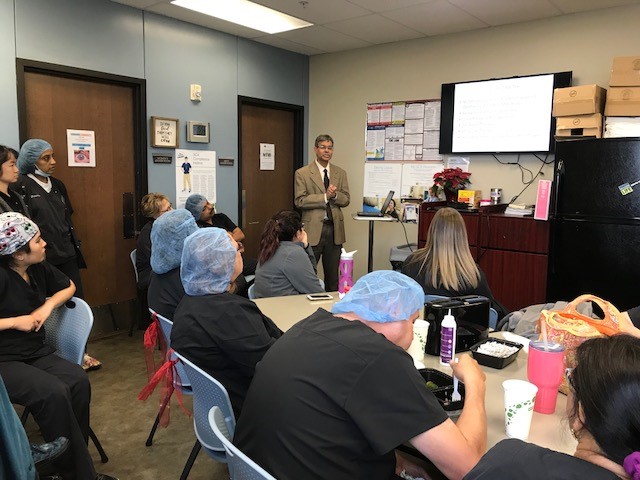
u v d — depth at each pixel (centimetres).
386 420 102
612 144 331
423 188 500
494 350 174
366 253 548
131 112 423
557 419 133
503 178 450
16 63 342
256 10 422
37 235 223
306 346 115
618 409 70
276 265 276
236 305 173
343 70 545
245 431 117
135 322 443
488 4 383
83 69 377
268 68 521
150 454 250
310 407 107
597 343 79
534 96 420
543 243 377
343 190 507
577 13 399
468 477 80
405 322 134
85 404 219
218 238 177
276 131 554
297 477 106
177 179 451
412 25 441
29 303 225
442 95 470
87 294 408
